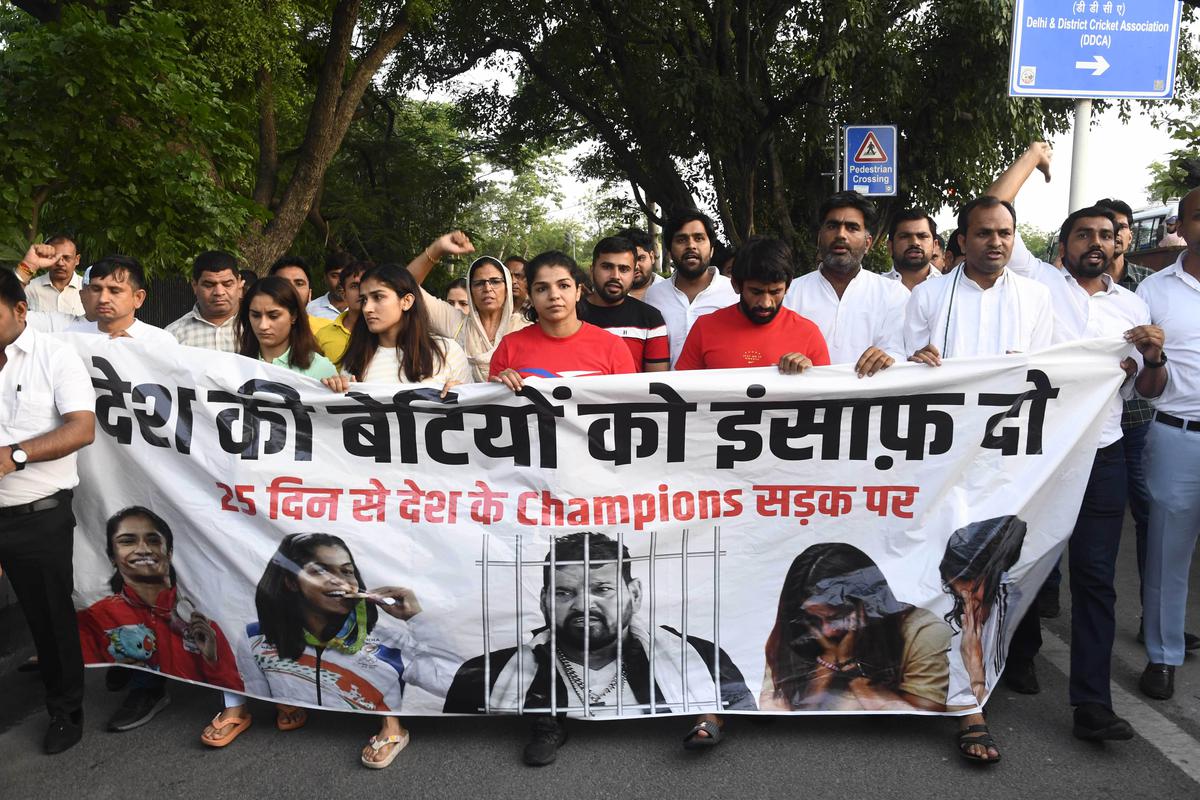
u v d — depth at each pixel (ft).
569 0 57.47
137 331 14.79
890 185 32.73
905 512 12.16
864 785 10.99
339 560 12.30
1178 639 13.50
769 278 12.75
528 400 12.13
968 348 12.98
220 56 34.60
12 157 24.49
